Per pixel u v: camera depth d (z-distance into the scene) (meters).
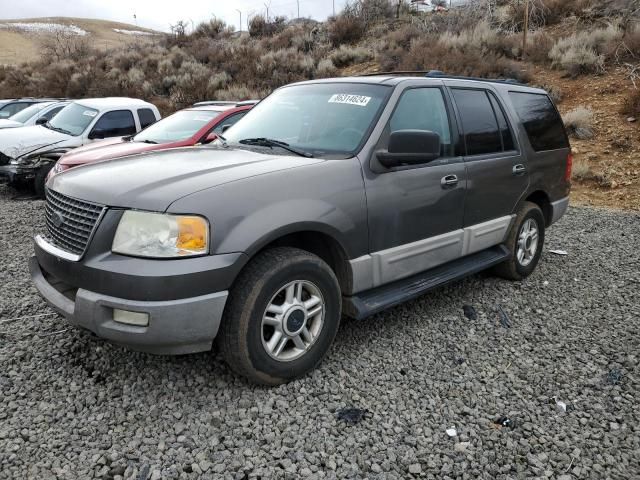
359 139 3.74
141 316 2.85
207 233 2.89
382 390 3.34
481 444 2.88
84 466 2.60
